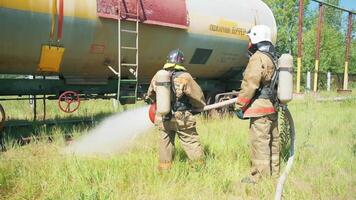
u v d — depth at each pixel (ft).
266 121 17.35
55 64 26.53
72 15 25.68
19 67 26.07
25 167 18.74
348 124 32.07
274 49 17.21
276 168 18.04
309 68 145.48
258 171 17.58
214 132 26.96
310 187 16.84
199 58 35.47
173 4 31.58
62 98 28.40
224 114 37.29
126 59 30.01
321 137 25.76
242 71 41.19
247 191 16.40
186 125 18.33
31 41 24.76
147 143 23.95
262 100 17.16
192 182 17.04
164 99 17.37
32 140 24.79
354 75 111.75
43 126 27.25
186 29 32.48
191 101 18.51
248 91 16.66
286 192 15.72
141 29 29.68
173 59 18.13
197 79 40.19
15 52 24.72
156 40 30.96
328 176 18.28
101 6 26.96
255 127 17.47
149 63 32.01
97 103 46.14
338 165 19.42
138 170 18.17
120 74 29.48
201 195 15.90
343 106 49.47
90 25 26.66
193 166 18.61
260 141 17.43
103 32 27.55
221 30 35.70
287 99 16.08
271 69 16.81
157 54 31.81
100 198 14.82
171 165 18.58
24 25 24.06
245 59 39.93
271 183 16.74
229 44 37.01
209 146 22.25
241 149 21.91
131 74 31.73
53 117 35.60
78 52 27.17
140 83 35.14
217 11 35.60
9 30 23.70
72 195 15.30
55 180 16.89
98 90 30.99
